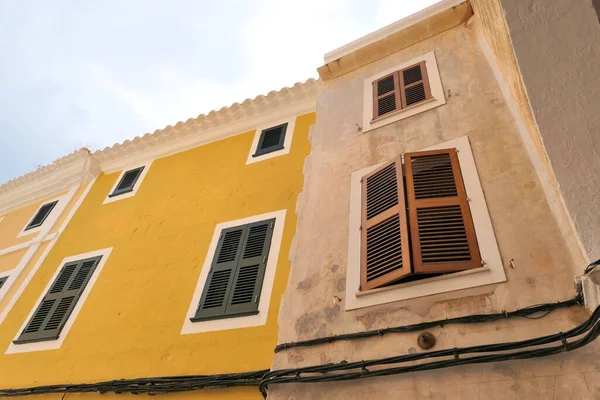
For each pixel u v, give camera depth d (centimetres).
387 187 454
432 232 382
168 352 547
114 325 629
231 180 790
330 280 407
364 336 344
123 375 550
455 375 295
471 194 401
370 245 414
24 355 666
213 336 534
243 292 564
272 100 874
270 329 505
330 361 344
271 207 687
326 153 562
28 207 1109
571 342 270
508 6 307
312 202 503
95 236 848
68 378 588
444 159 449
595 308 268
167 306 610
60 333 667
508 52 360
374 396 310
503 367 285
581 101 290
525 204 367
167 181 884
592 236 278
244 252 626
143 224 803
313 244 453
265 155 800
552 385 265
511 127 440
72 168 1087
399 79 624
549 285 310
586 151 289
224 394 473
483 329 307
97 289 714
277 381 350
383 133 539
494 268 336
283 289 541
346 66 712
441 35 659
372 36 711
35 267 859
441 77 577
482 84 518
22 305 779
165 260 693
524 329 295
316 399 330
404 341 328
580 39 291
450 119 500
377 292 369
